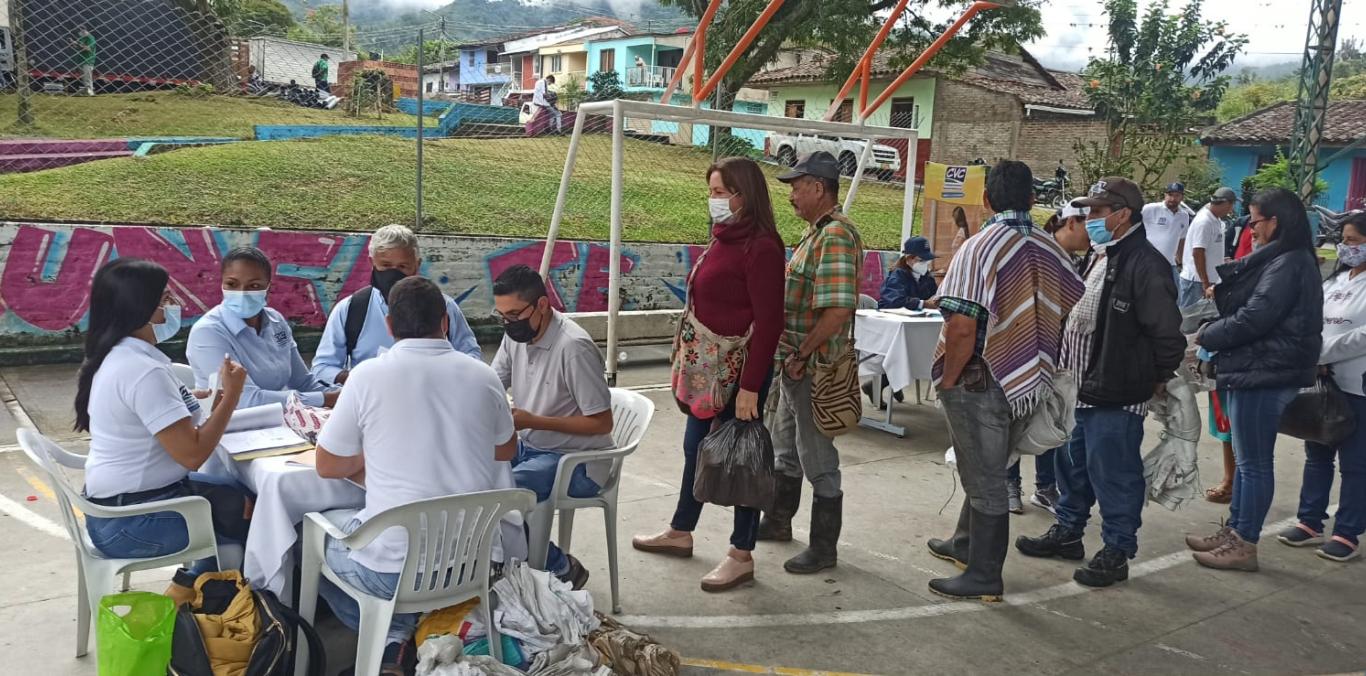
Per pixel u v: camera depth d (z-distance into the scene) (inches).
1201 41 1049.5
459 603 108.0
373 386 104.7
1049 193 856.9
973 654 136.6
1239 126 1073.5
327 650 126.5
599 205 474.6
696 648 134.1
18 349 273.4
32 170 398.0
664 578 157.3
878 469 227.6
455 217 412.2
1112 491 161.0
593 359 136.9
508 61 1942.7
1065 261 146.0
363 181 438.6
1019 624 147.2
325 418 120.8
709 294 144.6
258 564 109.7
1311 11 630.5
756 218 140.3
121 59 515.5
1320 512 186.1
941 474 225.5
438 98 895.7
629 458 225.5
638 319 353.7
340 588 109.8
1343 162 997.8
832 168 151.6
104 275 110.0
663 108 269.9
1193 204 754.8
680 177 547.2
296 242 316.5
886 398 292.0
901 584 160.6
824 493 160.9
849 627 143.2
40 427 223.6
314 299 323.6
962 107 990.4
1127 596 159.8
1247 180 839.1
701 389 145.8
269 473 109.4
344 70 757.3
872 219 572.1
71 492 104.9
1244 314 162.7
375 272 161.8
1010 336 144.0
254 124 532.1
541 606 111.4
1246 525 171.6
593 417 136.9
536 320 134.1
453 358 108.9
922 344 249.3
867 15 681.0
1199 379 178.9
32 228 272.7
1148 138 792.9
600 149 582.6
